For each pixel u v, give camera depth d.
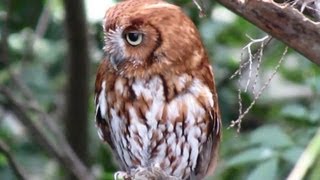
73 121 13.00
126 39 9.26
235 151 12.18
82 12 12.50
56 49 13.70
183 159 9.82
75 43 12.64
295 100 13.80
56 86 13.54
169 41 9.24
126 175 8.39
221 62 13.36
